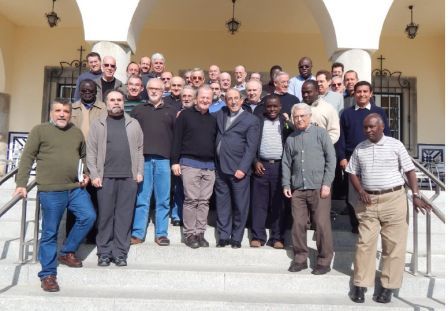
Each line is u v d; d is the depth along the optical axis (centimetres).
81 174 410
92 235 468
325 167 427
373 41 653
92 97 462
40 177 395
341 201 552
